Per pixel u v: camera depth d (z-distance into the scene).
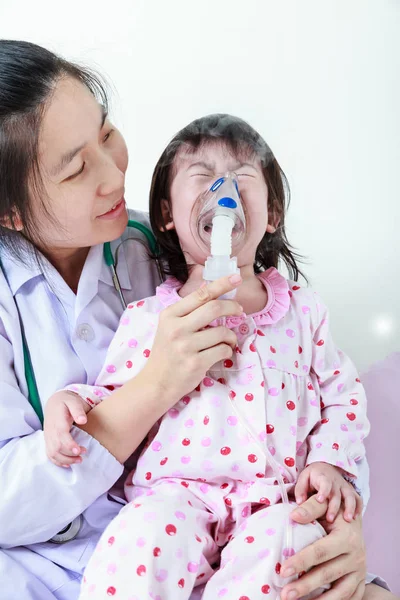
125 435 1.21
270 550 1.07
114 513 1.31
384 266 1.97
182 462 1.22
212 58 2.08
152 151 2.02
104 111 1.27
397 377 1.79
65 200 1.20
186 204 1.28
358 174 2.04
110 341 1.36
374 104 2.06
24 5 2.17
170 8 2.10
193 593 1.12
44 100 1.16
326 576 1.07
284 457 1.21
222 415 1.22
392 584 1.50
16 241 1.31
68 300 1.35
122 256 1.47
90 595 1.04
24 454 1.20
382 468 1.63
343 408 1.32
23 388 1.32
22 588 1.17
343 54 2.07
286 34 2.07
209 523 1.19
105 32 2.12
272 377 1.25
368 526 1.56
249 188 1.27
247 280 1.34
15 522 1.19
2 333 1.33
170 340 1.16
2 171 1.19
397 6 2.09
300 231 2.00
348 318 1.93
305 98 2.06
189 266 1.38
